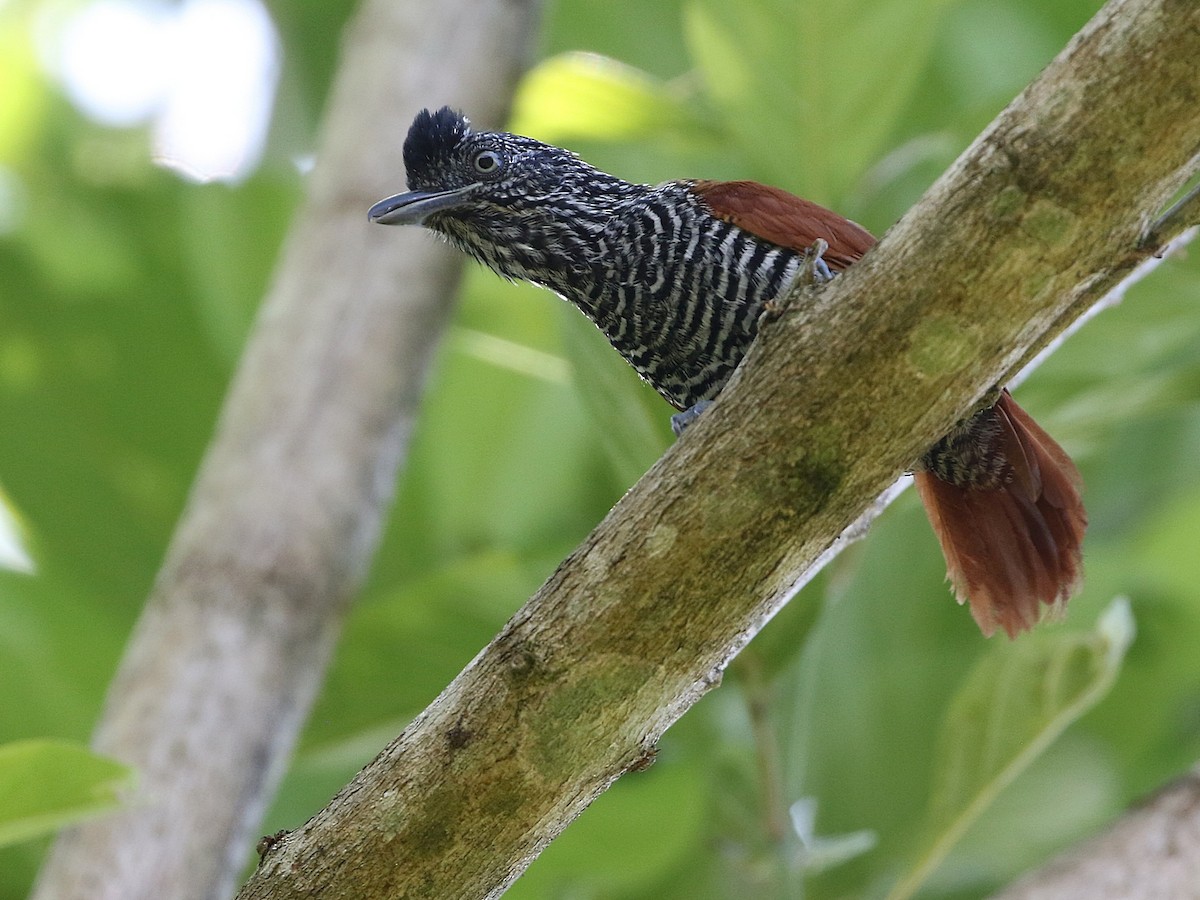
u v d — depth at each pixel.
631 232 9.47
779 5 10.48
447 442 13.66
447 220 10.27
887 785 12.54
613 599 6.24
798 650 9.08
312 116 16.23
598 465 13.73
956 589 8.79
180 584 9.48
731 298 9.13
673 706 6.46
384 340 10.58
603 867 11.97
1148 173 5.79
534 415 13.73
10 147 17.22
